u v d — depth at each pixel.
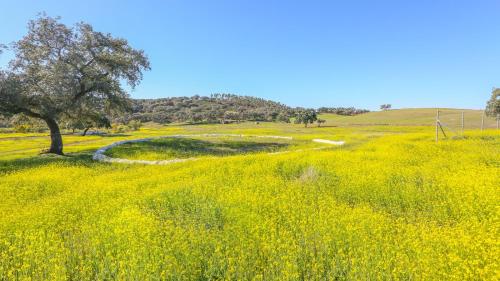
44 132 87.44
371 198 12.30
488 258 6.99
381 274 6.43
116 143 37.22
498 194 11.17
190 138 42.78
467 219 9.85
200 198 12.64
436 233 8.22
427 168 16.20
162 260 7.19
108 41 32.09
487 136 29.56
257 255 7.62
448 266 6.77
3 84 26.69
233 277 6.80
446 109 122.31
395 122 97.44
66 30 30.23
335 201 11.66
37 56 29.19
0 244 9.11
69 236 9.55
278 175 17.03
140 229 9.03
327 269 7.14
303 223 9.49
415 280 6.27
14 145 45.53
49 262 7.53
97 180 18.73
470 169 15.65
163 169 21.06
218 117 149.88
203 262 7.47
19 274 7.39
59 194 15.70
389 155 20.47
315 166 17.19
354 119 122.38
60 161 26.09
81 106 32.59
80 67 30.91
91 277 7.36
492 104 45.44
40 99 28.55
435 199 11.63
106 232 8.92
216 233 8.99
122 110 35.47
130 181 17.47
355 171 15.94
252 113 159.50
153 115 147.12
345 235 8.29
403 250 7.41
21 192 16.11
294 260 7.11
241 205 11.15
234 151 32.91
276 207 11.20
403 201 11.62
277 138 44.53
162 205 12.34
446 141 26.88
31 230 9.81
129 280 6.59
